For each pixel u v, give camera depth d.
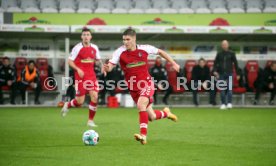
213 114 71.81
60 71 94.69
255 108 87.94
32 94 94.94
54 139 40.44
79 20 88.75
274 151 34.03
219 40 97.56
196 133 45.59
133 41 38.38
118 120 60.56
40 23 87.75
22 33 88.50
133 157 31.25
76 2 103.31
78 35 91.19
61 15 88.31
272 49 98.19
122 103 91.31
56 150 34.19
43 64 93.19
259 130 48.44
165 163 29.09
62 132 45.94
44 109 81.56
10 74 88.75
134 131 47.28
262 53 98.19
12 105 89.88
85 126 52.12
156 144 37.59
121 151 33.78
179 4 104.44
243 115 69.69
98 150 34.25
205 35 92.00
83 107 89.00
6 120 59.53
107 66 38.81
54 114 70.12
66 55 87.94
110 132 46.34
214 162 29.48
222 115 69.69
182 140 40.12
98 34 89.56
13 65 89.06
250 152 33.53
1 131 46.66
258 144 37.72
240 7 104.81
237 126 52.75
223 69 81.94
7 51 93.19
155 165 28.44
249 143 38.28
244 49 98.25
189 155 32.12
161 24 89.62
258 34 90.25
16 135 43.28
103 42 95.56
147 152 33.38
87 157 31.19
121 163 29.05
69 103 55.94
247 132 46.53
